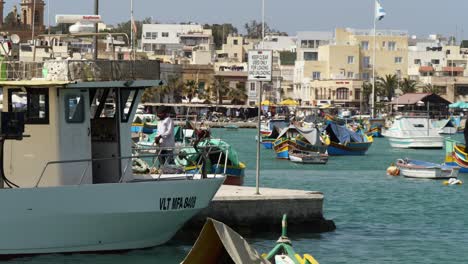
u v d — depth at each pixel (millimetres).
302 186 65875
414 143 127125
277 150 98688
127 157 32062
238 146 123938
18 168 31391
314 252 35750
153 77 33031
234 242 22641
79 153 31703
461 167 82000
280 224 38250
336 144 108438
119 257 31844
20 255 30781
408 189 64625
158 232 32812
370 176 76875
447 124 178500
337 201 55781
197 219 36938
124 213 31469
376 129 164750
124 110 33156
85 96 31734
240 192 39531
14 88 31297
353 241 38688
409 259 35531
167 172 38844
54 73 31438
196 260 23328
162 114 40281
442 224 45656
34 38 40031
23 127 30609
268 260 25547
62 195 30531
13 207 30094
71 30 34844
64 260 30953
